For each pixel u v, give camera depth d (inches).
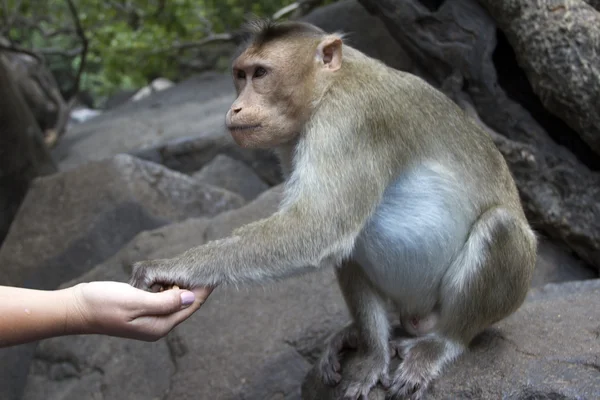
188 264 46.8
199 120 130.1
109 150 128.7
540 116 68.2
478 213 50.8
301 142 48.9
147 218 86.8
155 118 139.4
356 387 49.9
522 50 66.1
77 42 200.7
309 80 48.8
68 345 68.9
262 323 63.2
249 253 46.7
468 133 52.0
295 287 65.0
